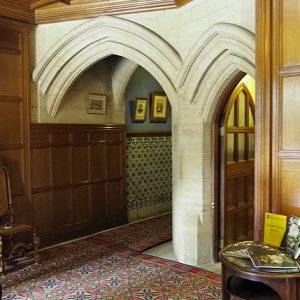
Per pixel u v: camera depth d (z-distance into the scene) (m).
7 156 4.43
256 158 2.69
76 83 5.14
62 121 5.00
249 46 3.11
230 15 3.33
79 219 5.21
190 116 3.95
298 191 2.53
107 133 5.58
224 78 3.66
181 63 3.92
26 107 4.59
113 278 3.62
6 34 4.39
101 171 5.51
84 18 4.41
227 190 4.12
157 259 4.20
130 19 4.20
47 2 4.33
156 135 6.47
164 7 3.99
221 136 4.05
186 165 4.01
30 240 4.62
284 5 2.55
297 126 2.52
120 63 5.46
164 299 3.15
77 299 3.16
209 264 4.03
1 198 4.22
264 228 2.55
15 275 3.72
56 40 4.61
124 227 5.67
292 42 2.52
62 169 4.99
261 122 2.65
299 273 1.99
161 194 6.64
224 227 4.08
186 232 4.04
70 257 4.27
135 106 6.02
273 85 2.61
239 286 2.26
